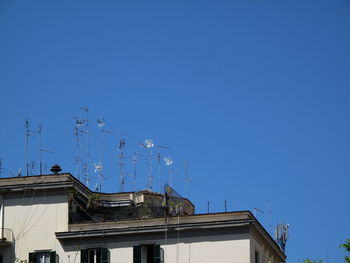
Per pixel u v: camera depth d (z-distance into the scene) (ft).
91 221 256.93
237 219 244.63
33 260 254.68
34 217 258.16
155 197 278.26
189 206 279.90
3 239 256.93
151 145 287.07
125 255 250.16
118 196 276.82
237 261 242.99
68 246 254.27
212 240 246.27
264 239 261.85
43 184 258.37
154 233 249.75
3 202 260.83
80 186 265.34
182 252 246.68
